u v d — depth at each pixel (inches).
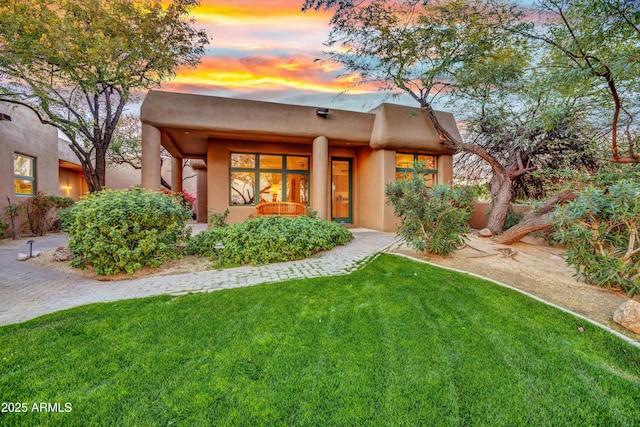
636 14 159.8
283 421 67.0
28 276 182.2
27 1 207.2
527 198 346.9
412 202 214.1
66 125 272.5
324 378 82.2
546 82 211.6
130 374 82.5
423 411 70.8
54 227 413.1
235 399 73.5
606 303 137.6
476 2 223.0
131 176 708.7
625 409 73.1
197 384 78.7
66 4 226.8
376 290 149.6
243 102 323.3
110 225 184.4
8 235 352.5
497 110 298.0
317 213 347.3
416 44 269.3
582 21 186.1
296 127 342.3
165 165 717.9
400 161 385.4
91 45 229.3
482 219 393.7
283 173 397.1
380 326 112.9
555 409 72.7
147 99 293.9
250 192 385.4
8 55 208.8
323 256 227.8
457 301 136.2
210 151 362.9
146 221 195.6
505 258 220.5
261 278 175.9
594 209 144.3
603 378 84.7
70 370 84.2
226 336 104.3
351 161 434.0
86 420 66.8
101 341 100.2
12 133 369.4
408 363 89.8
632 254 143.6
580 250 155.9
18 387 77.0
